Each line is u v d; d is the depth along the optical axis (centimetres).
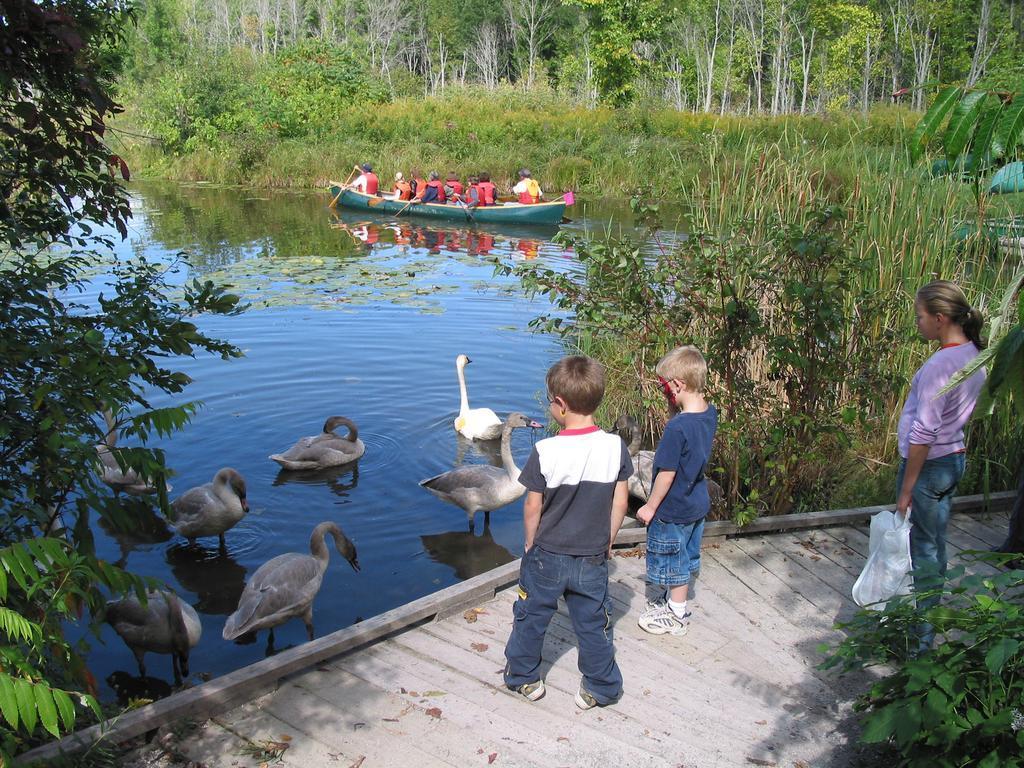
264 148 3108
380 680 413
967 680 306
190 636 498
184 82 3297
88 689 381
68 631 534
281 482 748
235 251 1811
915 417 404
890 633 354
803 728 382
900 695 333
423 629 463
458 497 680
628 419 748
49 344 372
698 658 436
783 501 622
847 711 394
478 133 3105
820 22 3834
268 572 531
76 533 358
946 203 746
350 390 962
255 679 396
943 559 424
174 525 639
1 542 369
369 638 442
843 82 3897
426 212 2388
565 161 2780
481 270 1641
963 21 3016
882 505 645
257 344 1113
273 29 6262
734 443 595
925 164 771
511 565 517
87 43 404
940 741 294
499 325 1222
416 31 6694
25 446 386
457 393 964
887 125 1952
